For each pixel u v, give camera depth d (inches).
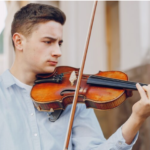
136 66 210.5
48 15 87.1
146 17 218.4
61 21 89.4
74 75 96.0
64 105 88.9
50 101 85.8
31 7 89.4
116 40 269.7
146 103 75.5
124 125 80.0
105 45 277.0
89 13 283.7
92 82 90.8
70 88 92.7
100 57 274.4
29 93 89.7
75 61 286.2
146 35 217.5
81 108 92.8
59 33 87.8
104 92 88.6
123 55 233.6
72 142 89.6
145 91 79.0
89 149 86.4
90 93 89.4
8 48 448.5
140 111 76.7
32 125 84.4
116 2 272.4
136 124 78.0
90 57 275.7
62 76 97.7
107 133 228.7
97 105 86.9
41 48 86.5
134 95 201.6
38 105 86.3
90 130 89.5
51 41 87.4
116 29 269.9
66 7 295.3
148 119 190.4
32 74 90.4
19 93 89.0
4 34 471.2
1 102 85.5
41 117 86.5
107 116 230.1
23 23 88.1
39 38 86.4
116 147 79.7
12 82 88.4
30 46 87.1
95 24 276.8
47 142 83.1
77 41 287.0
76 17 289.0
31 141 82.2
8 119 83.3
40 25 86.7
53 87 93.0
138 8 220.8
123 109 213.9
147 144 189.5
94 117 93.7
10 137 80.7
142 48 217.2
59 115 87.1
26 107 87.1
